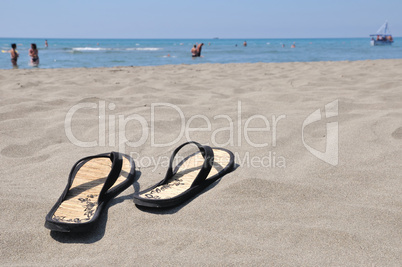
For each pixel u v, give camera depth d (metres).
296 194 2.06
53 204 2.02
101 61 15.66
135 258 1.53
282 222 1.79
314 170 2.46
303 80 6.74
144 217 1.88
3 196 2.09
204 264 1.47
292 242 1.62
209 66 10.85
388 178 2.29
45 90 5.74
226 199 2.01
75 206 1.95
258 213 1.88
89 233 1.76
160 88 6.02
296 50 30.31
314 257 1.52
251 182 2.16
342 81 6.45
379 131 3.20
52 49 31.89
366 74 7.39
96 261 1.52
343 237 1.64
